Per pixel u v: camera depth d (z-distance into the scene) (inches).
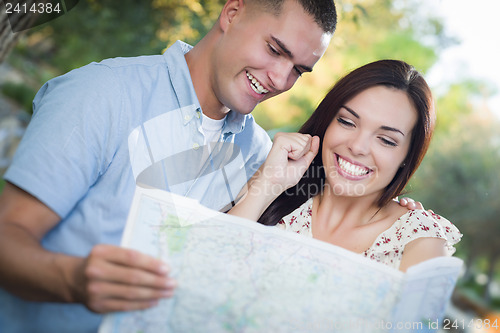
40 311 54.3
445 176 360.2
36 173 50.9
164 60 67.1
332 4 63.1
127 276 39.3
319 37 62.3
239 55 62.7
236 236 50.8
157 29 239.8
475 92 427.2
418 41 394.3
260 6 62.1
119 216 58.4
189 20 212.1
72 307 54.6
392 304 48.8
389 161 62.8
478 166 362.0
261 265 49.2
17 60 325.1
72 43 274.5
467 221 354.6
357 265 50.4
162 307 45.3
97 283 39.6
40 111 56.1
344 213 66.9
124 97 60.3
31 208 50.9
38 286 43.9
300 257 50.5
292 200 69.9
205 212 51.4
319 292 48.3
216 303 46.4
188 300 46.1
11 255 45.1
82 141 54.6
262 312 46.5
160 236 49.2
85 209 57.4
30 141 52.7
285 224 68.3
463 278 368.8
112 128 58.2
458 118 416.2
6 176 51.0
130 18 245.8
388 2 365.4
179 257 48.3
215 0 197.8
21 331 54.1
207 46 67.2
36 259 44.6
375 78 63.3
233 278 47.9
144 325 44.9
